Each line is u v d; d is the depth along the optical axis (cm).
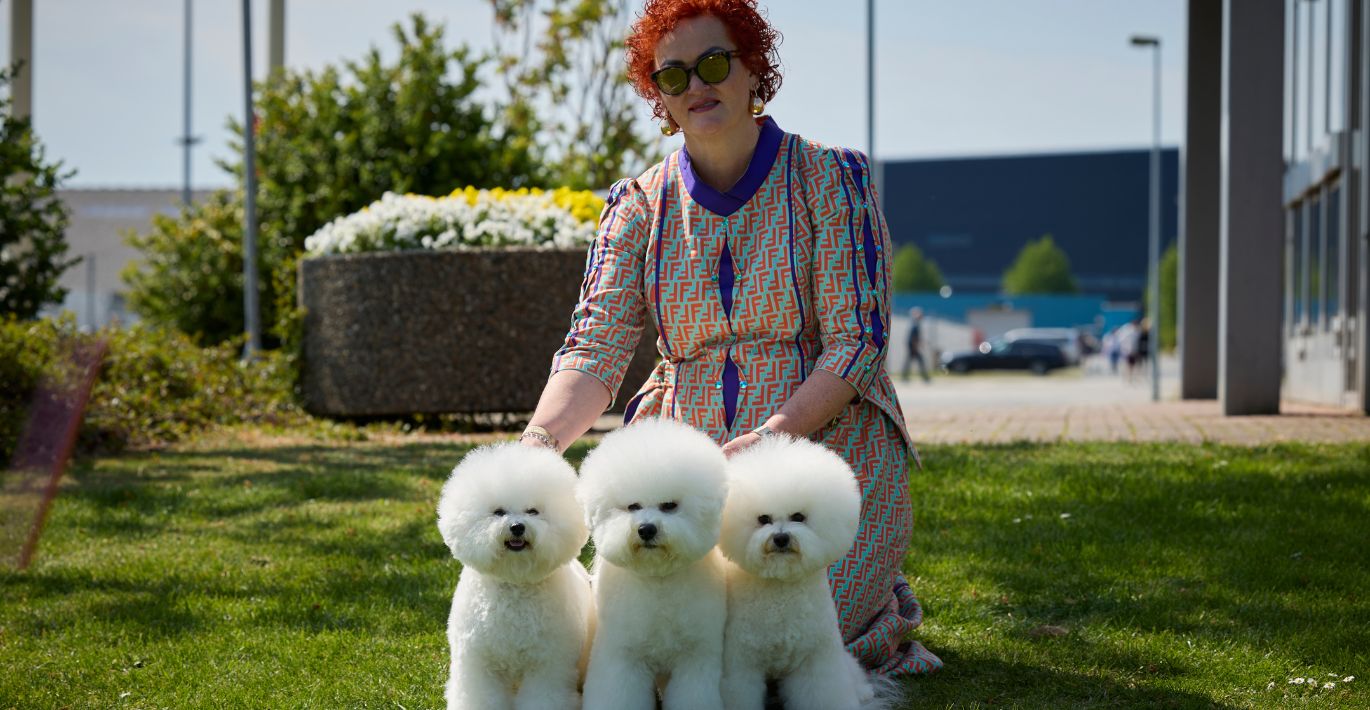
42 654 433
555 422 354
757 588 320
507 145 1673
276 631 457
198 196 4494
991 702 364
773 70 372
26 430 877
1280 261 1255
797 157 373
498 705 316
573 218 1148
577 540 312
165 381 1095
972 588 501
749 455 322
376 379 1116
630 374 1059
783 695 328
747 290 367
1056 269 8956
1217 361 1702
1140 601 474
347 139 1585
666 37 361
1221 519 620
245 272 1495
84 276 4619
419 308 1102
